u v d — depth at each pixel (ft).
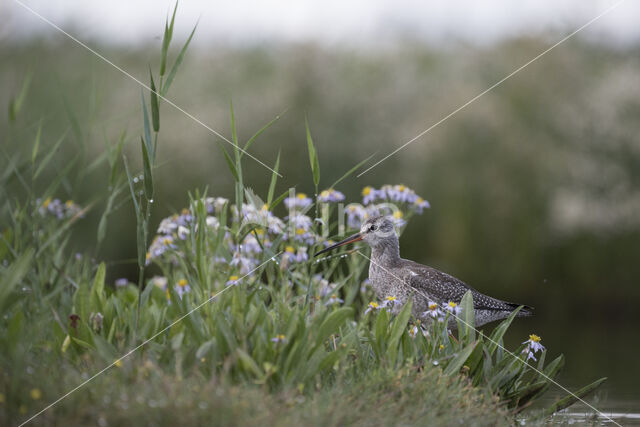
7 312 25.45
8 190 36.65
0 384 20.22
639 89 72.23
